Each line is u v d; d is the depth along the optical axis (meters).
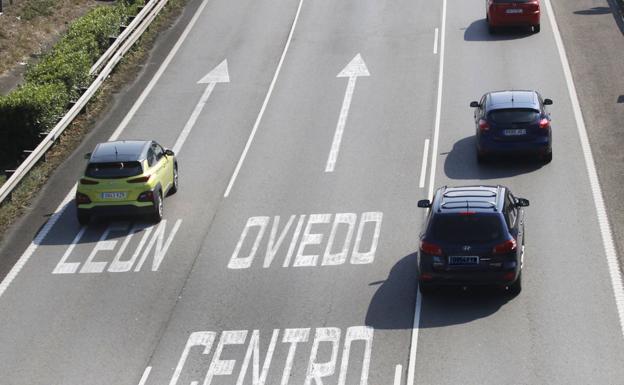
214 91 96.56
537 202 69.56
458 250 54.25
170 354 53.31
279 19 115.50
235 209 72.06
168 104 93.94
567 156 77.12
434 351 51.41
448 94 91.88
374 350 52.03
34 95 85.94
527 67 96.75
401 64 100.06
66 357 53.69
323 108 90.81
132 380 50.84
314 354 52.22
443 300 56.97
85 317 58.16
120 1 116.56
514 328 53.22
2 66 103.31
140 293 60.78
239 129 87.38
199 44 109.12
